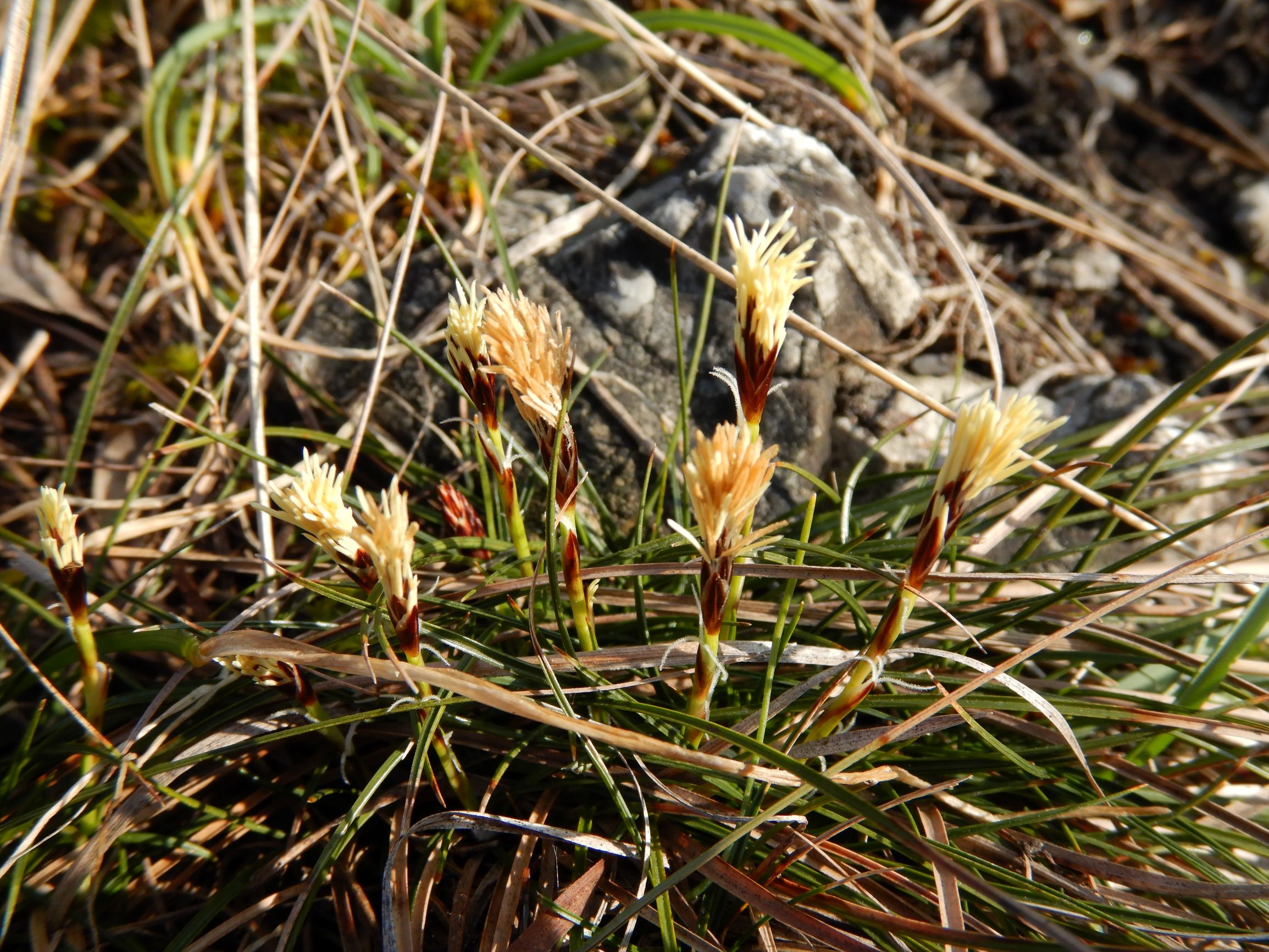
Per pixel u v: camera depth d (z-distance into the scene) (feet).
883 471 0.62
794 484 0.59
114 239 0.73
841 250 0.63
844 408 0.64
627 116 0.82
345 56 0.60
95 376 0.49
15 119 0.72
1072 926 0.39
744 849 0.38
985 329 0.54
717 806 0.39
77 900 0.40
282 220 0.71
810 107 0.78
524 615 0.44
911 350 0.67
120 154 0.76
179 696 0.45
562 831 0.37
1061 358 0.75
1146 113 0.95
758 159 0.66
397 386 0.62
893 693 0.44
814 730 0.37
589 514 0.58
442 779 0.43
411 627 0.34
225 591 0.58
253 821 0.43
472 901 0.40
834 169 0.67
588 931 0.37
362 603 0.38
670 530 0.54
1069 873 0.43
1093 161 0.91
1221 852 0.41
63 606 0.52
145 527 0.54
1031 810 0.45
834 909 0.36
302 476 0.33
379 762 0.44
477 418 0.40
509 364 0.34
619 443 0.60
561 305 0.63
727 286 0.62
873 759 0.42
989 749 0.45
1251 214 0.88
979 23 0.94
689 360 0.61
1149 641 0.47
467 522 0.47
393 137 0.78
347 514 0.33
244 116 0.61
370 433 0.59
